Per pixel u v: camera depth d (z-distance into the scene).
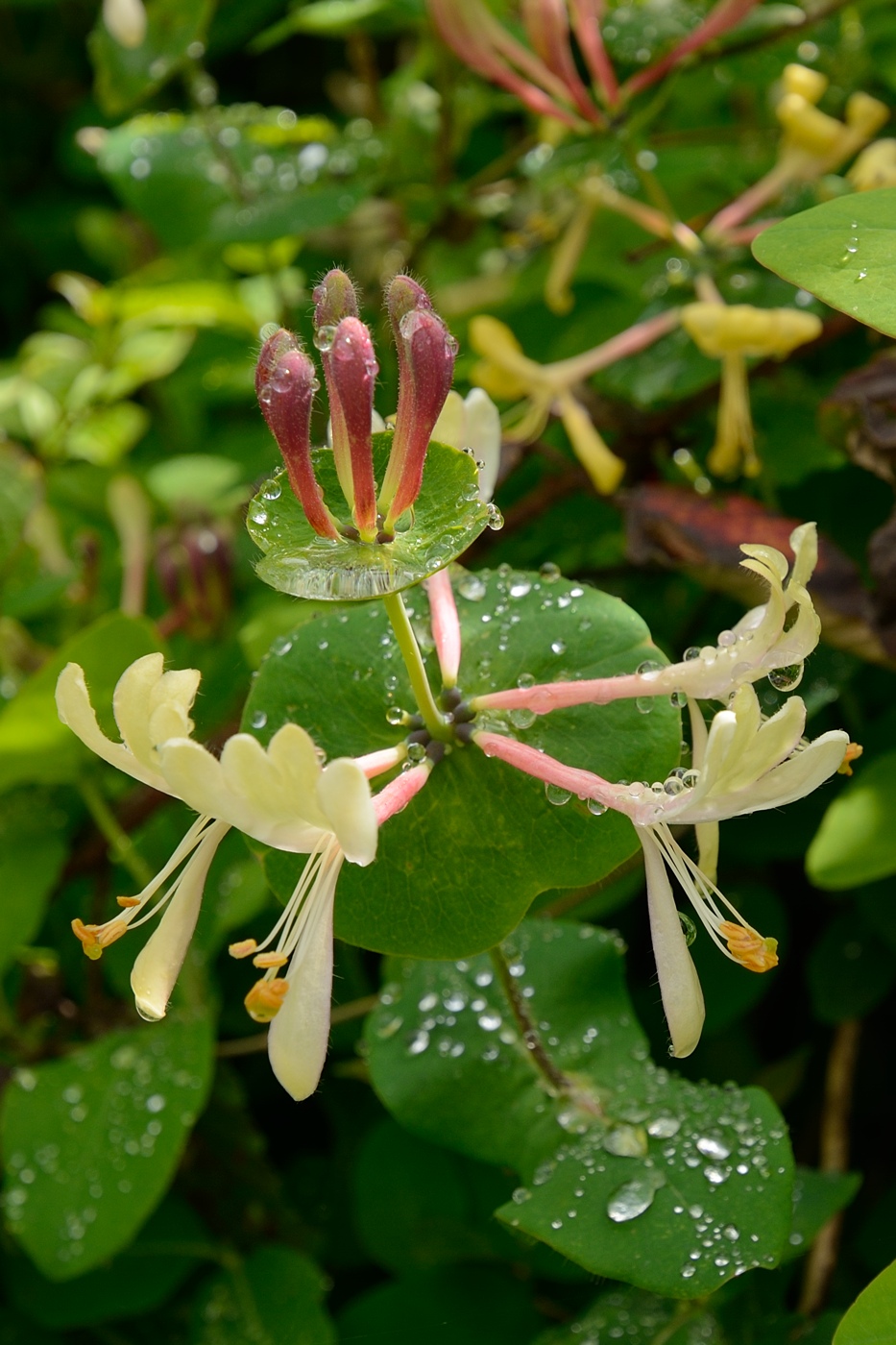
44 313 0.83
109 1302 0.46
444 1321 0.45
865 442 0.44
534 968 0.41
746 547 0.34
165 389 0.74
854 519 0.50
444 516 0.34
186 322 0.67
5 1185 0.47
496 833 0.36
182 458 0.69
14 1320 0.47
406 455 0.33
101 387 0.68
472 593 0.37
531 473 0.56
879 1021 0.51
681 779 0.34
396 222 0.67
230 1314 0.45
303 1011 0.33
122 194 0.59
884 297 0.35
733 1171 0.37
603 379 0.47
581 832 0.35
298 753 0.32
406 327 0.33
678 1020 0.33
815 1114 0.50
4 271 0.92
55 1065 0.45
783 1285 0.43
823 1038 0.51
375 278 0.68
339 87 0.85
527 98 0.48
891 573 0.42
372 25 0.64
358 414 0.33
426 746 0.36
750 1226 0.37
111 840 0.48
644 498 0.45
